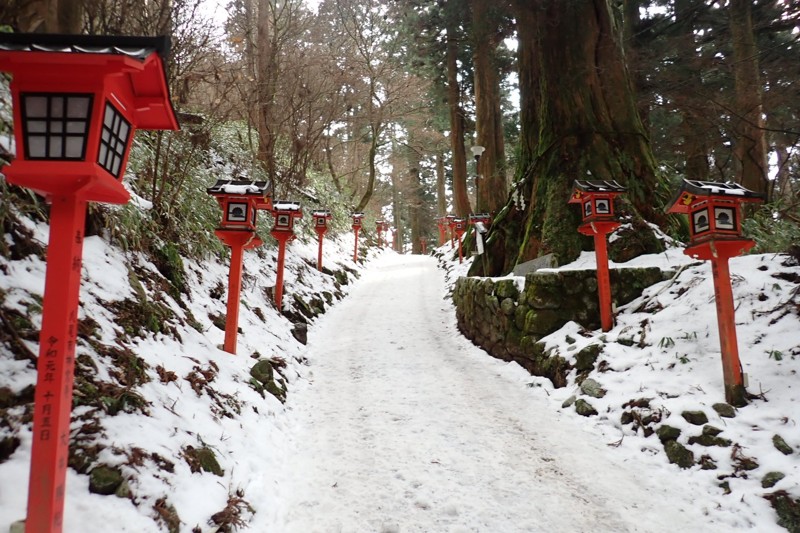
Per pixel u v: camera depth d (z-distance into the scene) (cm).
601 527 231
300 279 854
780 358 314
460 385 455
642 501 252
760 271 400
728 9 849
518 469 290
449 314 827
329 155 1680
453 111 1457
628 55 888
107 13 468
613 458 298
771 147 937
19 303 235
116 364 257
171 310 386
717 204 316
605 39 683
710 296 397
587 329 461
